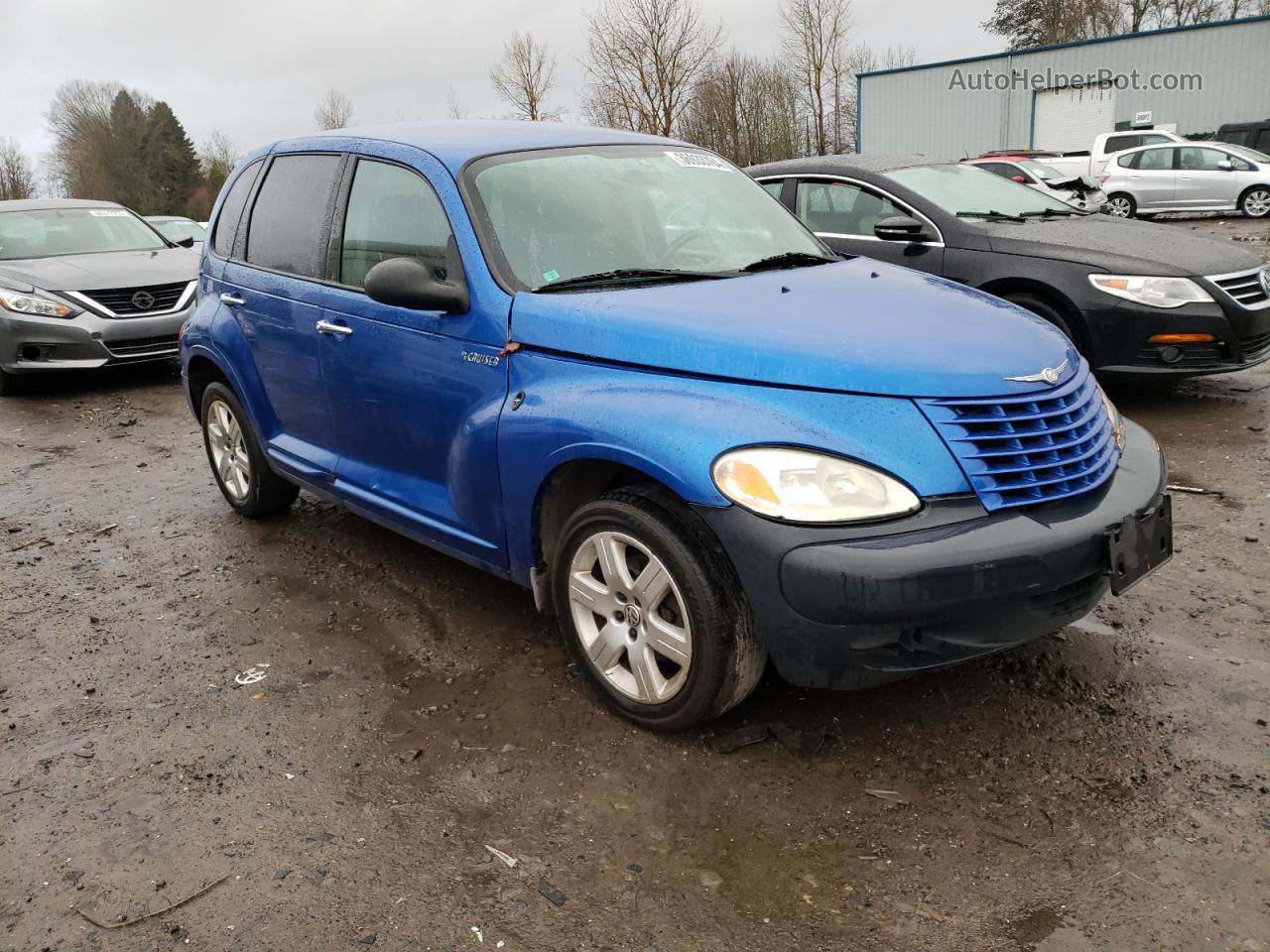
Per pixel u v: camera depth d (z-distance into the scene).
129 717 3.34
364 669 3.59
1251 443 5.60
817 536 2.57
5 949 2.31
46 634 4.03
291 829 2.70
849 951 2.20
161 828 2.73
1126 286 5.88
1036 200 7.18
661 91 34.41
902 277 3.63
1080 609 2.84
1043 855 2.46
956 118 34.41
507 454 3.21
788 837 2.58
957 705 3.13
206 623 4.05
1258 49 29.20
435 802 2.79
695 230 3.81
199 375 5.29
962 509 2.64
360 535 4.96
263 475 4.99
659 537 2.83
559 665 3.52
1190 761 2.79
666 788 2.79
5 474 6.57
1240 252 6.21
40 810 2.84
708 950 2.22
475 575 4.38
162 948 2.30
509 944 2.26
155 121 77.69
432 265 3.61
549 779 2.87
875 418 2.66
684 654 2.87
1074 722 3.01
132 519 5.46
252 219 4.74
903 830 2.58
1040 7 53.47
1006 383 2.79
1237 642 3.44
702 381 2.85
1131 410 6.45
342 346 3.96
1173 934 2.19
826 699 3.19
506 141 3.90
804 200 7.19
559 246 3.50
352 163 4.13
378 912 2.38
